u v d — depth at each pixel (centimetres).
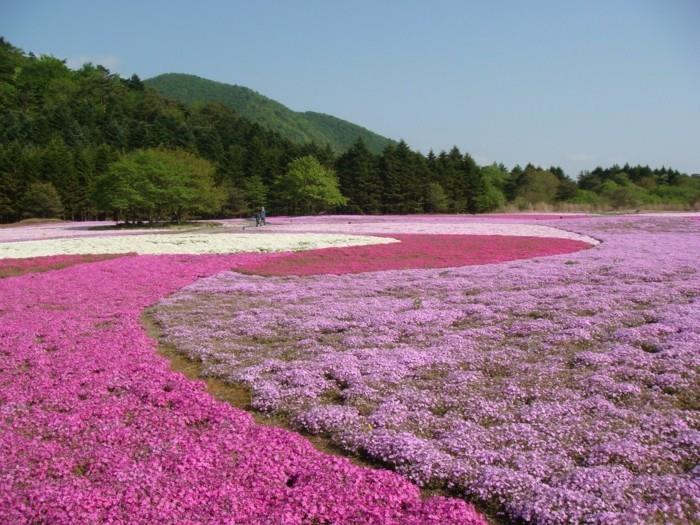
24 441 793
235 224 6569
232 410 921
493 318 1502
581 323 1370
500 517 630
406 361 1144
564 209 8994
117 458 741
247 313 1675
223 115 16612
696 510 596
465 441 778
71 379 1066
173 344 1370
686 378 981
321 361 1159
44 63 17962
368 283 2161
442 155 11300
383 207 10231
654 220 5169
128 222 7325
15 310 1709
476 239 3791
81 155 9631
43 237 4666
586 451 749
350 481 676
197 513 611
